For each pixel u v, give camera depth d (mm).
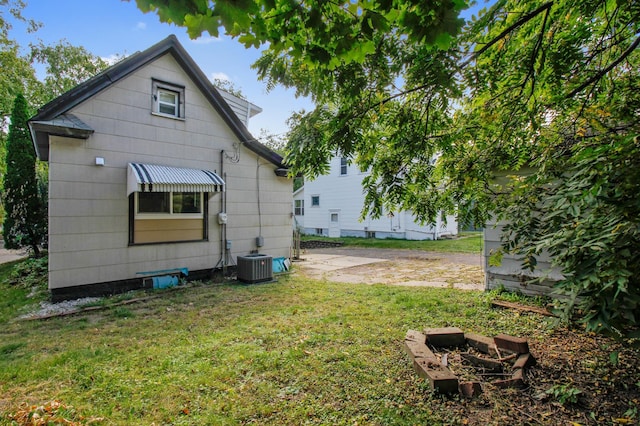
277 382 3133
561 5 2475
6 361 3654
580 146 2451
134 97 6871
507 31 2447
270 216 9336
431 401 2764
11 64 15188
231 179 8484
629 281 1796
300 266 10461
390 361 3514
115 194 6617
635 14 2625
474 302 5676
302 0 1818
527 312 5012
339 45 1973
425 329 4250
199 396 2914
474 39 2607
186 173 7188
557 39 2848
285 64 2836
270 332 4453
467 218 3902
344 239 20375
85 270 6250
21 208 10414
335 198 22688
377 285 7391
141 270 6992
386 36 2447
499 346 3545
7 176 10438
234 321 4945
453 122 3641
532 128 3146
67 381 3203
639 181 1779
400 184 3344
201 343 4102
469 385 2854
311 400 2832
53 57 18359
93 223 6344
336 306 5672
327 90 2861
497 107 3254
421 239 19281
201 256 7945
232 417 2617
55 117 5922
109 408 2738
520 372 3094
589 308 1945
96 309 5539
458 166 3586
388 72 2535
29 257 10828
